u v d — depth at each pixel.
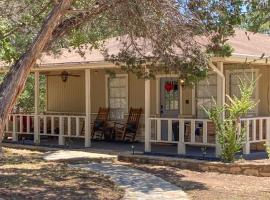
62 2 8.44
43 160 14.85
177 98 18.31
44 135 19.92
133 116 19.11
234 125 13.73
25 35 11.70
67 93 21.77
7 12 11.59
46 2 11.70
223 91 14.38
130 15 10.55
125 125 19.11
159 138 15.79
